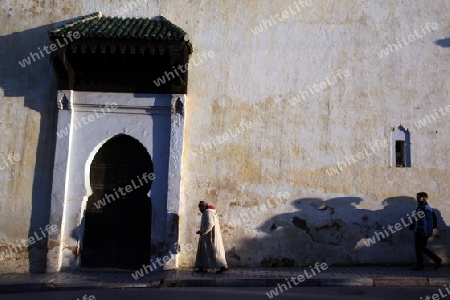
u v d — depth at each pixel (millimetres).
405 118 9523
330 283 7898
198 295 7066
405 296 7004
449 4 9664
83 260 9211
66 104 9258
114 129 9352
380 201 9328
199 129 9453
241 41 9656
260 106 9516
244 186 9328
